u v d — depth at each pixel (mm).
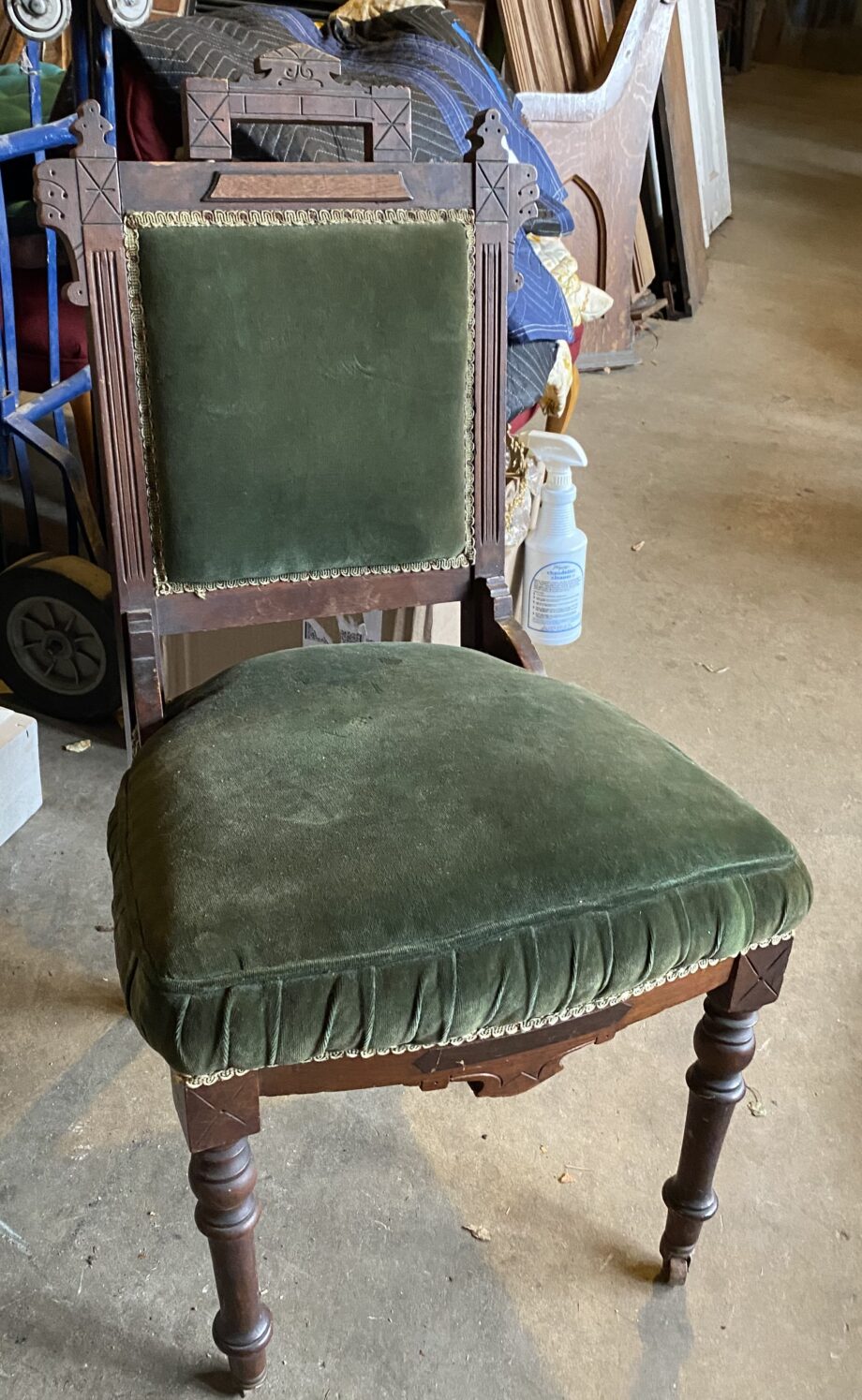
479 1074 879
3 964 1449
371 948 786
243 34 1624
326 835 848
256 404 1055
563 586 2105
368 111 1052
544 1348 1089
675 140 3803
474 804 881
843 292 4383
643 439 3133
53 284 1822
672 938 849
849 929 1590
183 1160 1237
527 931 817
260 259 1022
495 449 1170
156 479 1056
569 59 3314
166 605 1101
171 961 765
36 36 1506
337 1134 1278
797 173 6090
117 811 965
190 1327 1089
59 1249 1144
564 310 1859
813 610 2389
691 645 2236
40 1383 1036
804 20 9414
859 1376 1082
